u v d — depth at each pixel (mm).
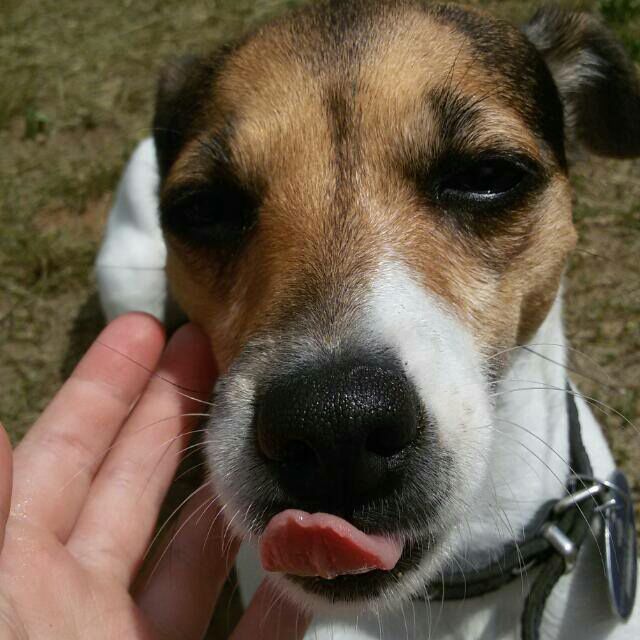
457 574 181
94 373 183
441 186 163
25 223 369
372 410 125
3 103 425
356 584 141
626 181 334
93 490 174
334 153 164
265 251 161
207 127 179
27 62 453
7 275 346
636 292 304
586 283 308
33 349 326
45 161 398
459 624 186
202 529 176
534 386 183
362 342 134
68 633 144
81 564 158
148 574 190
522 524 181
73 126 411
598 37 216
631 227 321
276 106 170
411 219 159
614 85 219
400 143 162
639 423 270
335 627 184
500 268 165
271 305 148
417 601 183
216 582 175
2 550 138
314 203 161
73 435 175
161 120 226
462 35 179
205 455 155
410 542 140
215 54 202
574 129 223
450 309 152
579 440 196
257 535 137
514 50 186
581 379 282
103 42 459
